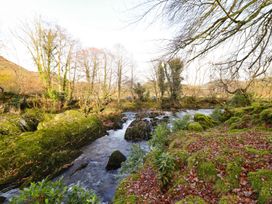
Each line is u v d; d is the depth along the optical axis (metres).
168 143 7.85
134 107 27.50
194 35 3.42
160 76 28.38
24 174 6.76
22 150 7.66
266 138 5.45
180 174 4.59
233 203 3.12
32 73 20.95
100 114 18.22
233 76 4.34
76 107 19.59
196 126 9.04
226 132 7.52
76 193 3.11
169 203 3.87
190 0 3.08
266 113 7.71
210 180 4.03
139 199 4.17
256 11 2.88
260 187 3.29
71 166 8.22
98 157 9.34
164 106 27.66
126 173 6.35
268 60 4.02
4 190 5.98
